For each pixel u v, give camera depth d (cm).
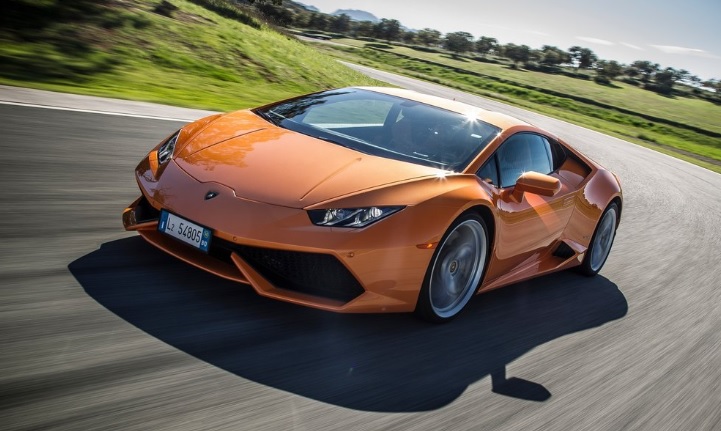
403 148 331
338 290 270
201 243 265
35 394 191
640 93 8944
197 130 339
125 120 677
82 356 218
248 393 216
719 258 619
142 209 312
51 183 413
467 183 308
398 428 215
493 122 374
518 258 368
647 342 358
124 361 220
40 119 585
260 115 368
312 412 213
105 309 255
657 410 275
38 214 351
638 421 261
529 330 338
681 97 9681
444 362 276
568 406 260
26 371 202
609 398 276
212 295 287
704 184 1396
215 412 201
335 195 271
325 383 235
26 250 299
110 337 234
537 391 268
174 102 936
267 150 306
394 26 13325
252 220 260
